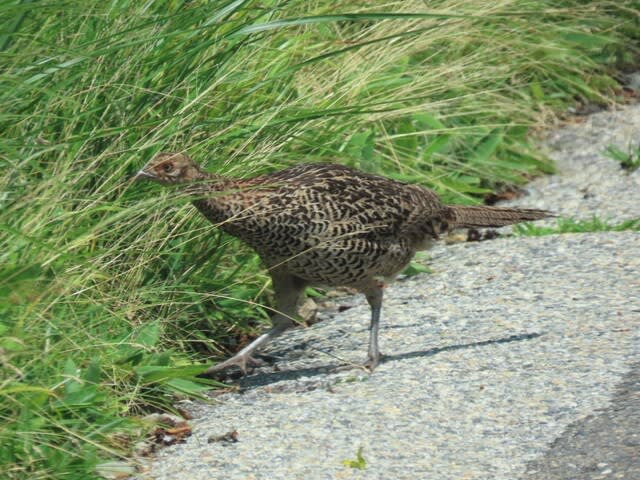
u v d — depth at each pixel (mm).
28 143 10102
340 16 10633
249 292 11930
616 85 20234
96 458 8633
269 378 10797
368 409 9594
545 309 11602
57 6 10266
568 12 19328
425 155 15758
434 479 8328
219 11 11250
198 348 11539
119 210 10727
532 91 18938
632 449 8523
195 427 9562
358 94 14383
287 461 8734
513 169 17188
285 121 11867
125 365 9930
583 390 9570
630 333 10758
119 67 11133
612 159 17688
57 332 9406
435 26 13648
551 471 8359
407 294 12688
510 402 9500
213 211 10594
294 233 10500
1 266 9211
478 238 14820
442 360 10570
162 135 11258
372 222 10727
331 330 11836
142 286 11109
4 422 8695
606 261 12883
